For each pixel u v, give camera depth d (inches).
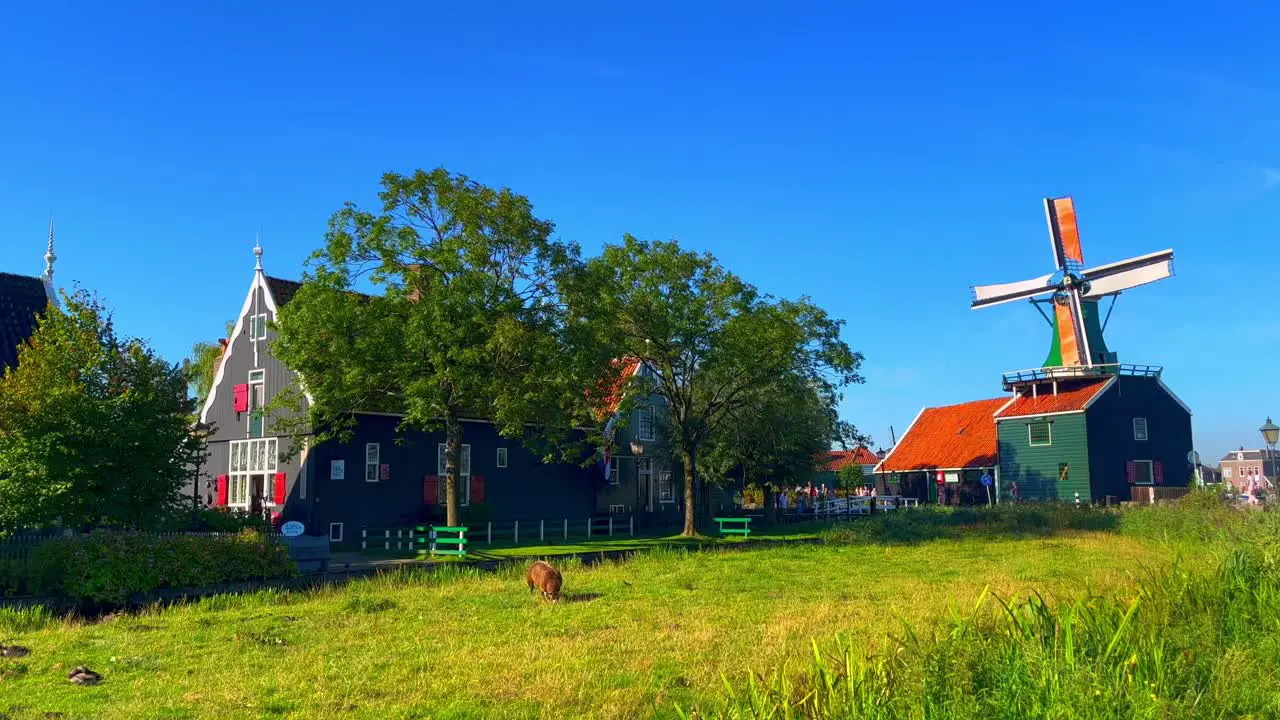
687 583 797.2
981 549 1168.2
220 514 1139.3
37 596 742.5
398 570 920.9
